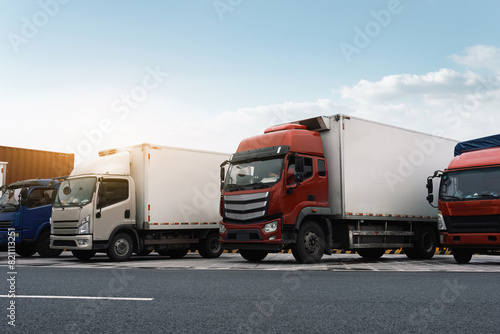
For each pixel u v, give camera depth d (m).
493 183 10.17
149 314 4.01
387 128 12.05
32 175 19.44
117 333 3.33
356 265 9.75
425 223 13.16
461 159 11.09
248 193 10.22
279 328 3.49
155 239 12.76
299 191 10.15
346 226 11.02
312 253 10.38
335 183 10.74
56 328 3.48
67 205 11.54
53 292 5.33
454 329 3.45
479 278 6.89
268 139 10.76
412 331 3.39
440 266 9.57
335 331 3.39
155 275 7.37
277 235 9.72
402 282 6.35
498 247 9.78
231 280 6.60
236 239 10.28
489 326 3.55
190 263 10.63
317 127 11.12
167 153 12.98
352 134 11.02
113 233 11.57
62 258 13.17
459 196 10.55
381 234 11.70
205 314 4.01
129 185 12.11
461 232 10.34
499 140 11.26
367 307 4.35
